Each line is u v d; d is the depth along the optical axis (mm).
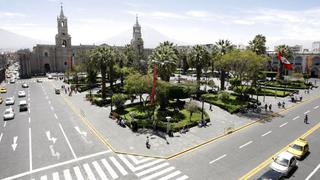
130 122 41812
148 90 47531
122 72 76812
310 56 116875
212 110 53250
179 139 36500
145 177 26250
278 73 99938
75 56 147250
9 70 188125
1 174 27047
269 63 122500
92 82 87000
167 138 36906
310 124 44250
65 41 144000
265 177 24328
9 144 35188
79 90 80062
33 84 102562
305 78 108062
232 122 45000
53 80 116062
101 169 28031
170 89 52312
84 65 93062
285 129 41469
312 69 117938
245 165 28625
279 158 27344
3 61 193375
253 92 71750
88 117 48719
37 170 27859
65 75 112312
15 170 27891
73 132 40000
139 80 49344
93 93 75125
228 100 60531
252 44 83938
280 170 25766
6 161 30047
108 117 48531
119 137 37469
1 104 62656
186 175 26531
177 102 55312
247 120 46500
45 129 41656
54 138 37406
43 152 32500
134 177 26281
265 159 30125
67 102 64062
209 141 35906
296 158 30141
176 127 39469
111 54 61156
